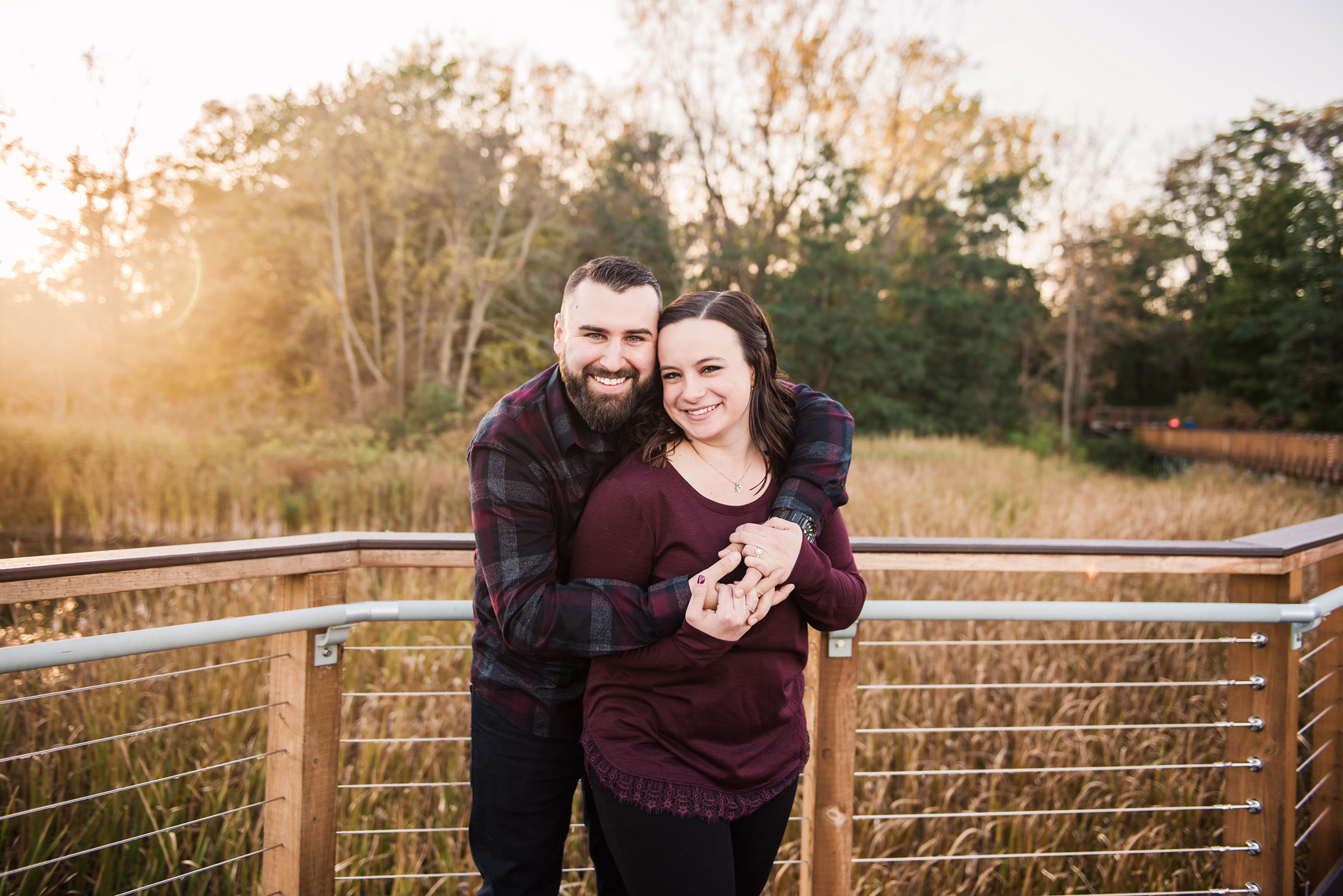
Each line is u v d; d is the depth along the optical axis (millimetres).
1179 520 7449
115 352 15688
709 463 1257
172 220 18359
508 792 1377
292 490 10164
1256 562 1736
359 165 19031
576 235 21672
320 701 1526
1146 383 40125
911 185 25891
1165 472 24438
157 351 17344
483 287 20281
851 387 23891
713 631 1113
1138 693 3494
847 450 1294
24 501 8883
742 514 1233
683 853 1167
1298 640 1822
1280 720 1815
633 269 1212
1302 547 1779
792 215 23703
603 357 1184
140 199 16297
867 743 3102
